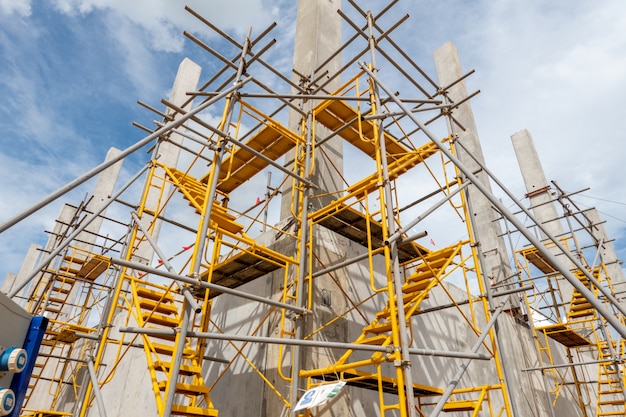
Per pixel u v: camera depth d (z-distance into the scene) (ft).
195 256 20.67
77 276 59.62
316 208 33.86
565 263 62.39
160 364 22.21
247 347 30.32
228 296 35.78
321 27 46.57
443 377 35.37
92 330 48.88
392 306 19.98
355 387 27.81
